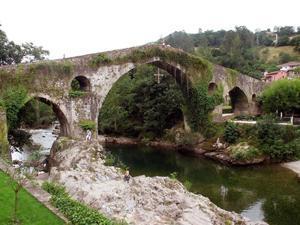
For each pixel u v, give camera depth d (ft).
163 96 173.88
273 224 74.23
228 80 168.55
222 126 151.74
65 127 116.37
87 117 117.29
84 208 45.88
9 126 101.30
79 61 115.96
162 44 142.92
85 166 88.22
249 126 141.28
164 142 171.53
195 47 382.63
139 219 54.80
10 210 43.91
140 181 76.89
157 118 177.06
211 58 287.89
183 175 116.78
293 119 149.69
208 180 110.01
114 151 159.33
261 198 91.04
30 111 129.80
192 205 64.80
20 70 103.76
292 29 424.87
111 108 195.52
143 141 179.22
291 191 96.17
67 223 41.81
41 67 107.65
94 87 119.34
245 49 338.54
